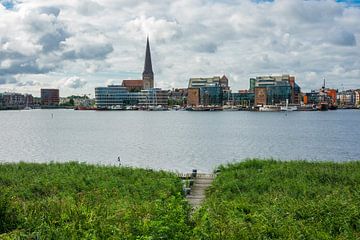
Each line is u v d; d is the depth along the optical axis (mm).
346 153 62844
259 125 144250
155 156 57375
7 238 11766
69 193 19750
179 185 22453
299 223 14117
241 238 12203
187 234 11195
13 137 92125
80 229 12609
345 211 15445
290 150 66562
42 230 12625
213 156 57594
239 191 21125
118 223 13195
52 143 77500
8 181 22672
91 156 57781
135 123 160250
